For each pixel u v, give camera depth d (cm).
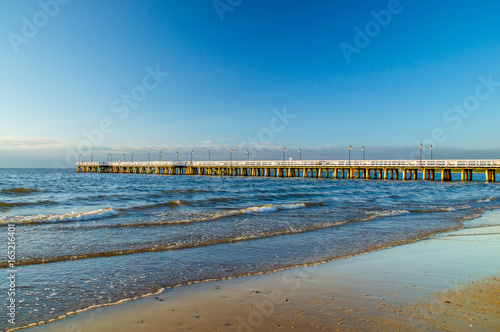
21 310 476
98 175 7412
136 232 1033
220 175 6994
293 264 733
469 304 500
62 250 799
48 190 2767
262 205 1727
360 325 427
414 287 581
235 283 605
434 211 1677
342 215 1491
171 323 438
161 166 7700
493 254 828
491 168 4209
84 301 514
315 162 5544
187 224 1193
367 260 769
